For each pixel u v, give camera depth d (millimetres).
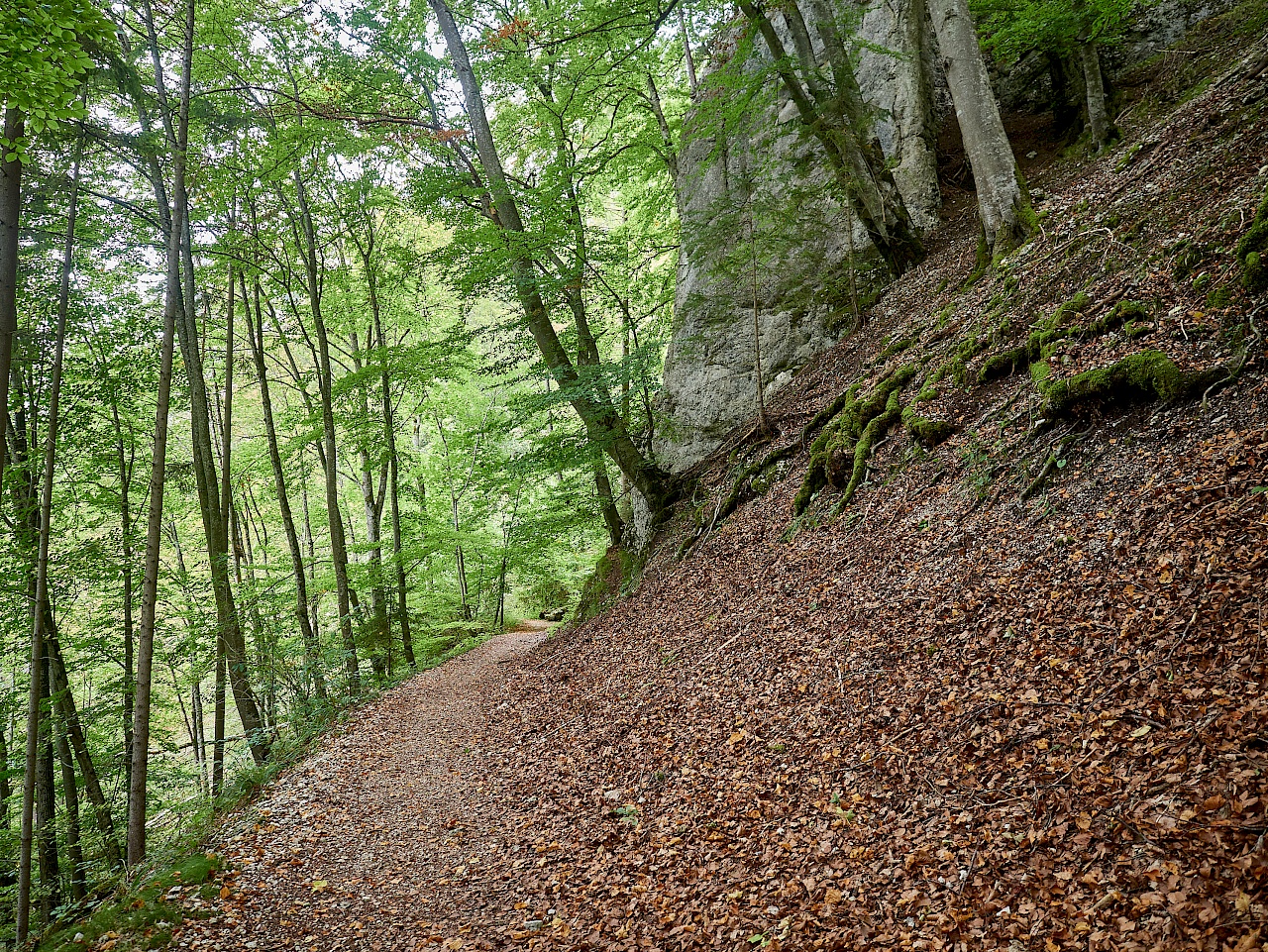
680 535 14977
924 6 18078
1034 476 6973
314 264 17312
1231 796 3502
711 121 13281
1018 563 6305
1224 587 4559
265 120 14906
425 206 15898
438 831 8141
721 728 7367
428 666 20953
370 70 15484
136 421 16391
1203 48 13898
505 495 27094
